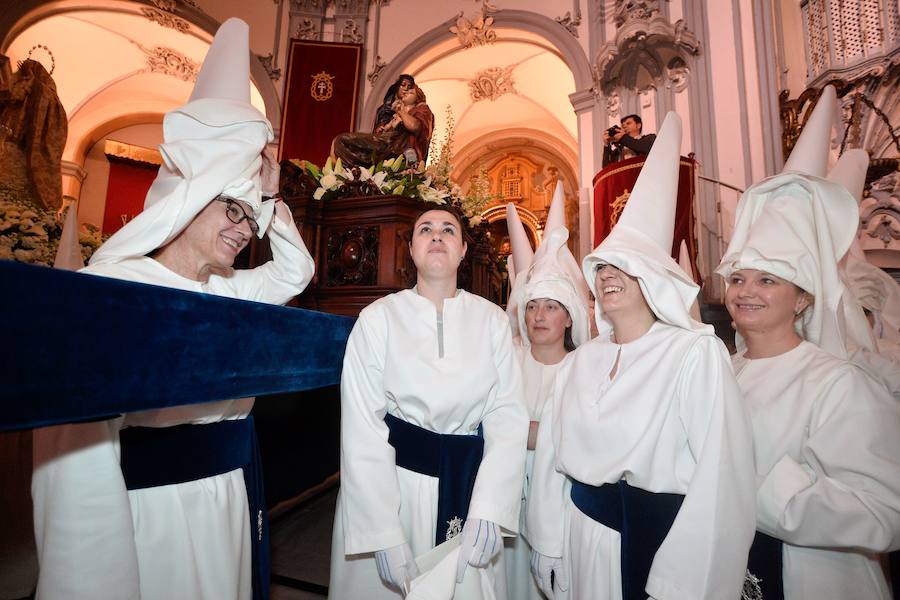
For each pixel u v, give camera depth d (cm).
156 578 95
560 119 1055
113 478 82
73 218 175
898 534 100
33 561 182
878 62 517
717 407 106
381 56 845
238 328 100
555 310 184
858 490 104
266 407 253
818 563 112
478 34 795
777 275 129
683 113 595
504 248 1268
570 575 127
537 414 175
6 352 57
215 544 104
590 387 127
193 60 939
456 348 135
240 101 124
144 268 103
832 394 114
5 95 611
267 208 127
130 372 74
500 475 127
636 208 135
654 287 119
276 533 251
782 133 537
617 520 116
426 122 464
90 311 68
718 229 545
